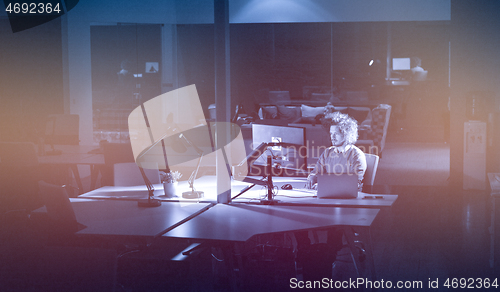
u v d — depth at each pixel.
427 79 12.12
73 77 8.97
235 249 3.26
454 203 5.89
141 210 3.25
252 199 3.55
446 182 7.16
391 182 7.21
